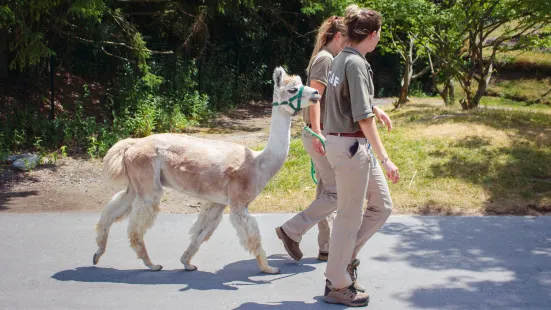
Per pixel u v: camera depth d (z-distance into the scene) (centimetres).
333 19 557
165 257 584
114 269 549
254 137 1313
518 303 479
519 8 1218
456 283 521
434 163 896
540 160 893
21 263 557
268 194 814
